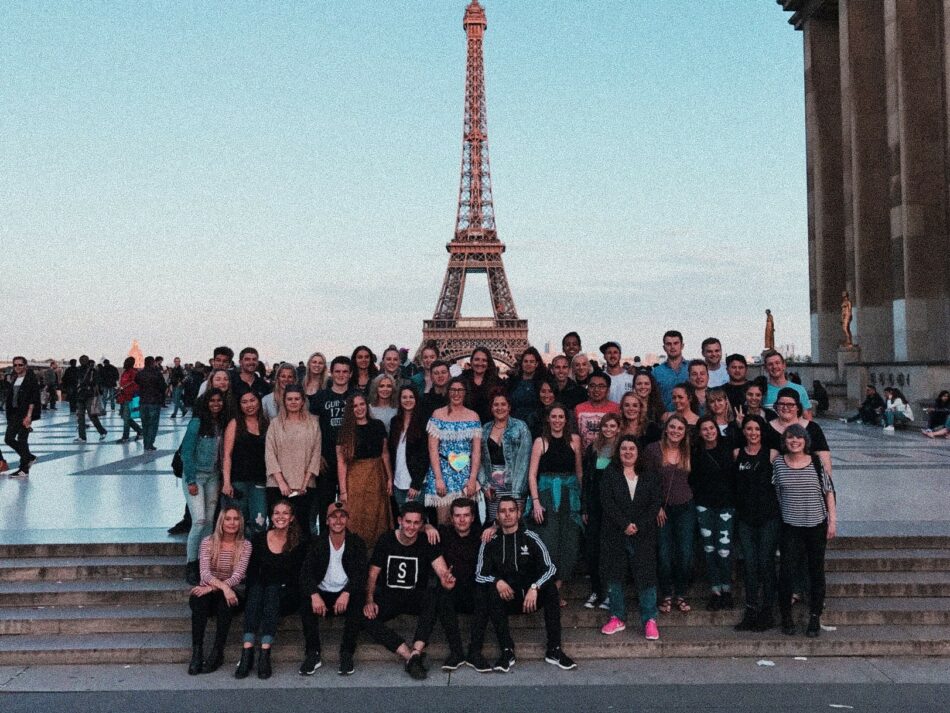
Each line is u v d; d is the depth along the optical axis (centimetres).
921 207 5812
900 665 1465
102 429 4294
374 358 1989
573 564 1628
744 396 1853
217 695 1359
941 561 1748
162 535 1881
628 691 1357
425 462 1678
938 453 3397
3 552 1802
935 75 5834
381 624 1513
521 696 1344
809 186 8062
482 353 1880
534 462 1636
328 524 1493
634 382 1784
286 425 1672
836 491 2423
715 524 1634
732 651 1522
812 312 8038
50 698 1341
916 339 5781
